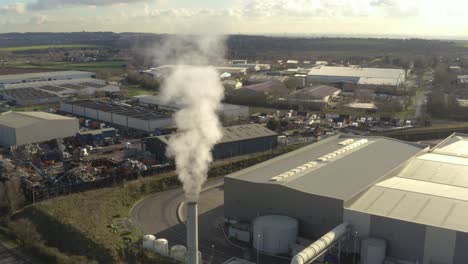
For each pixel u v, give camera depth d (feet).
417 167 131.03
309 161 129.08
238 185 112.57
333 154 134.51
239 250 102.53
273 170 120.98
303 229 103.24
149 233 110.32
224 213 116.78
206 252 101.24
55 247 103.35
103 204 125.18
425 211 96.27
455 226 88.17
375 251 90.99
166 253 99.09
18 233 108.27
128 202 130.93
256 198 109.91
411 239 90.58
